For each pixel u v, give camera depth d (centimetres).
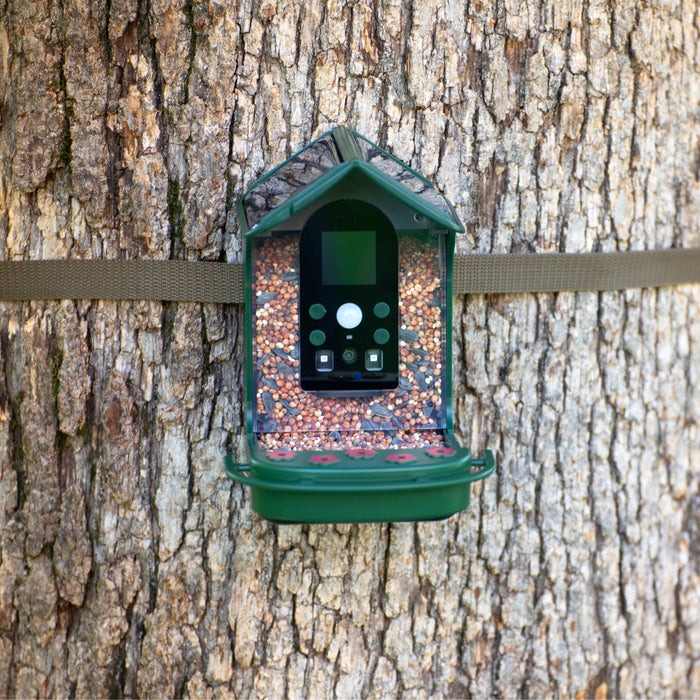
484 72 243
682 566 283
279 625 248
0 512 254
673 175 266
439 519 205
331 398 230
